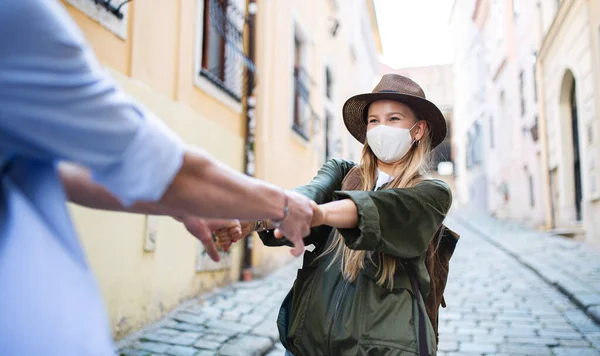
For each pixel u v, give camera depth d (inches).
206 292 225.1
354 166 72.6
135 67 171.3
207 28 239.6
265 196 40.2
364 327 56.9
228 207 37.4
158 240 181.8
